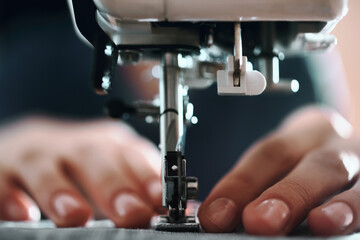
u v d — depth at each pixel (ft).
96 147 1.26
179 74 0.89
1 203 1.21
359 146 1.11
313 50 0.99
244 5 0.81
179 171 0.85
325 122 1.30
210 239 0.73
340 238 0.78
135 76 1.98
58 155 1.25
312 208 0.86
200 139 1.98
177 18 0.82
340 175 0.92
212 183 1.93
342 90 2.05
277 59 0.97
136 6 0.81
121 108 1.00
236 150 1.97
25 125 1.85
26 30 2.23
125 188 1.00
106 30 0.86
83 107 2.07
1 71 2.16
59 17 2.24
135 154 1.23
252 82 0.84
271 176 0.97
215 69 1.02
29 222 1.12
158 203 1.07
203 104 2.02
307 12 0.82
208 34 0.87
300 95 2.03
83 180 1.19
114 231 0.81
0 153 1.31
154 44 0.87
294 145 1.09
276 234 0.80
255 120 2.02
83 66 2.15
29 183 1.14
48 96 2.09
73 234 0.77
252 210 0.81
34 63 2.15
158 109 1.01
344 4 0.84
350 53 2.47
